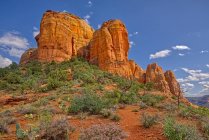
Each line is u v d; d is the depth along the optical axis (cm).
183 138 975
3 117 1588
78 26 7569
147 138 1038
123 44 6719
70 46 7050
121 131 1009
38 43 7225
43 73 5266
